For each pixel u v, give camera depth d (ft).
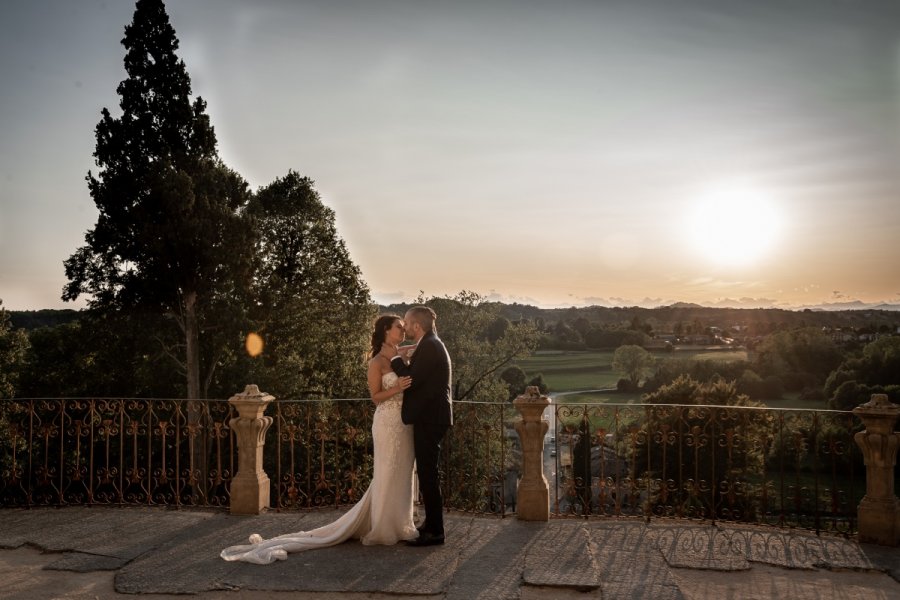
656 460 65.87
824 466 95.50
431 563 18.20
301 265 108.27
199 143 93.15
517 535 20.66
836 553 19.15
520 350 115.65
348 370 107.45
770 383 176.86
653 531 21.21
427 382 19.63
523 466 22.53
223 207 88.94
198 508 23.94
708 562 18.39
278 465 24.84
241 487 23.18
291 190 109.70
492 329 120.47
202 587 16.56
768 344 189.37
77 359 101.19
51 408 25.49
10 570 17.87
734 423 61.46
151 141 89.81
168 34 90.94
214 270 89.40
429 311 20.22
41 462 73.20
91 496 24.71
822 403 165.78
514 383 159.12
